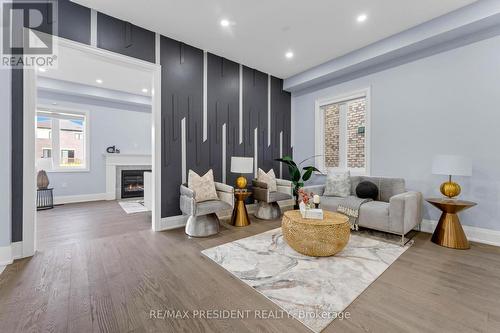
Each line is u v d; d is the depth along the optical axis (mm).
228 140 4066
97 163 5727
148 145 6582
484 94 2771
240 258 2303
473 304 1577
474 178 2850
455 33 2809
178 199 3436
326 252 2250
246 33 3213
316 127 4723
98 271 2027
